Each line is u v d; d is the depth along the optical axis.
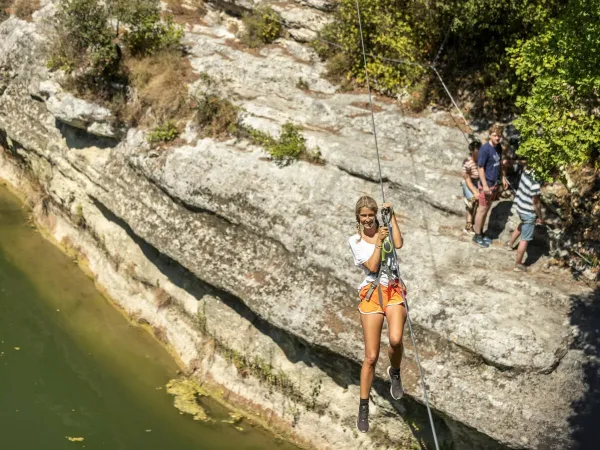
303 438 12.51
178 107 15.47
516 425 10.22
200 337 14.23
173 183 14.27
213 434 12.84
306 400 12.58
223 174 13.87
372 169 13.04
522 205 11.41
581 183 12.05
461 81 14.65
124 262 15.96
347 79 15.64
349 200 12.97
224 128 14.69
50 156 18.09
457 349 10.90
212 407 13.35
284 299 12.35
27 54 19.36
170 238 14.14
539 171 11.06
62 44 17.16
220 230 13.70
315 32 16.55
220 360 13.79
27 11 20.44
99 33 16.45
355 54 15.59
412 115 14.50
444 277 11.60
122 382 14.14
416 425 11.51
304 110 14.92
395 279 7.59
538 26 13.09
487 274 11.56
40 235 18.28
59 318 15.80
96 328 15.42
